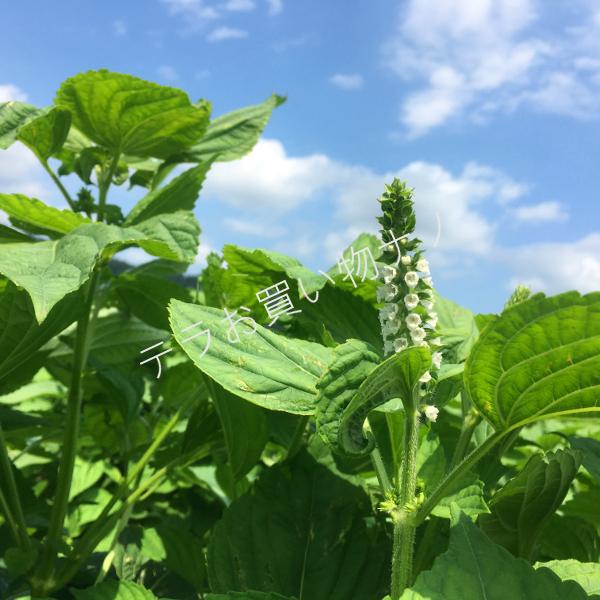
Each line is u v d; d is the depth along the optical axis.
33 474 0.65
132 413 0.55
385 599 0.25
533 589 0.21
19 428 0.45
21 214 0.39
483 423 0.35
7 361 0.38
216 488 0.54
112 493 0.58
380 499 0.39
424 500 0.27
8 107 0.39
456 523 0.23
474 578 0.21
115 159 0.48
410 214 0.25
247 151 0.51
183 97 0.45
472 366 0.24
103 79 0.43
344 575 0.34
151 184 0.53
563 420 0.58
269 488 0.37
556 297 0.21
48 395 0.73
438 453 0.32
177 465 0.43
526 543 0.32
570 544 0.39
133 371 0.62
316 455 0.39
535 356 0.23
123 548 0.44
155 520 0.59
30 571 0.39
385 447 0.42
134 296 0.53
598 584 0.28
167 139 0.48
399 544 0.26
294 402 0.26
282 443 0.44
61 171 0.48
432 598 0.21
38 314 0.27
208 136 0.52
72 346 0.54
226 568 0.34
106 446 0.58
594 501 0.38
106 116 0.45
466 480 0.26
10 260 0.30
